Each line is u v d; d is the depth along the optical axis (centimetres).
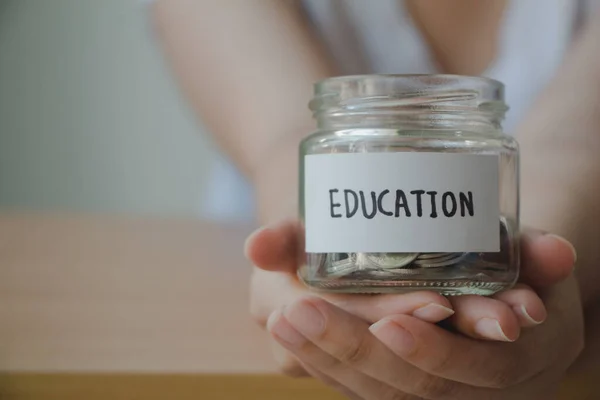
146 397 57
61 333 67
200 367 58
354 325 41
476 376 42
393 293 42
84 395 58
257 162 72
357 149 41
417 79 42
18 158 155
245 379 57
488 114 43
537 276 47
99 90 154
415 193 40
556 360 46
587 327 60
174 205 159
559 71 80
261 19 85
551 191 63
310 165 43
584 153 65
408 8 89
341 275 41
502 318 40
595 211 62
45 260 91
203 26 88
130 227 110
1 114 153
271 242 47
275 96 77
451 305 41
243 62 82
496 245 42
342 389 48
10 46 151
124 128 156
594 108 70
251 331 67
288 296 47
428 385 43
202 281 83
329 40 90
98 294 78
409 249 40
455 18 89
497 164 42
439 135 42
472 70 91
